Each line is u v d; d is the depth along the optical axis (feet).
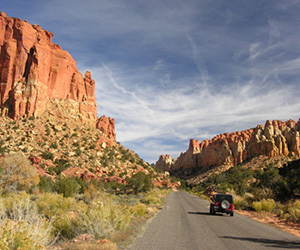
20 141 230.48
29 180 79.30
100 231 22.91
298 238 28.63
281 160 395.96
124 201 72.43
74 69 429.38
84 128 341.82
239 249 21.63
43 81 317.63
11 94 287.89
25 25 327.06
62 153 243.40
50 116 309.22
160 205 69.26
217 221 41.65
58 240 21.27
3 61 302.45
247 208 70.59
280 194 79.30
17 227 14.70
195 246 22.30
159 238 25.21
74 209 42.16
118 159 299.99
